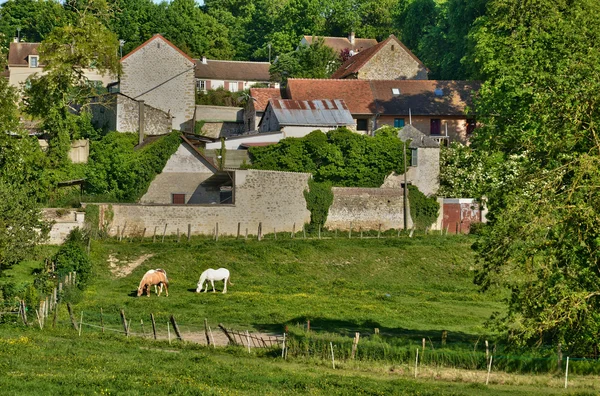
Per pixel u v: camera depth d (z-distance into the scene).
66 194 124.12
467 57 168.75
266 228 120.94
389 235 129.00
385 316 83.06
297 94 157.88
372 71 178.88
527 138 61.22
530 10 97.81
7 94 90.69
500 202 58.31
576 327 53.59
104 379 46.75
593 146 55.06
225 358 60.28
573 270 53.50
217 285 97.56
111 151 126.75
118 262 102.19
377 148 133.88
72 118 138.25
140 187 123.50
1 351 55.16
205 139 138.25
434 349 60.00
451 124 161.00
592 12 87.44
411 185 133.50
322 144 132.38
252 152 132.50
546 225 52.75
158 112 149.38
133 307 83.00
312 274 106.75
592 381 53.88
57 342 61.62
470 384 53.22
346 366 58.28
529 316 53.22
